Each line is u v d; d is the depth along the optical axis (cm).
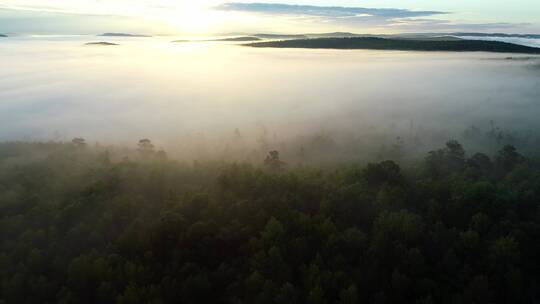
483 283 4025
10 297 4244
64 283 4484
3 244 5031
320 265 4434
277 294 4059
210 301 4241
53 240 5075
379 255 4553
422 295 4094
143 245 4853
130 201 5872
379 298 4012
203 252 4728
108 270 4394
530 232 4853
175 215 5069
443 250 4678
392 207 5678
